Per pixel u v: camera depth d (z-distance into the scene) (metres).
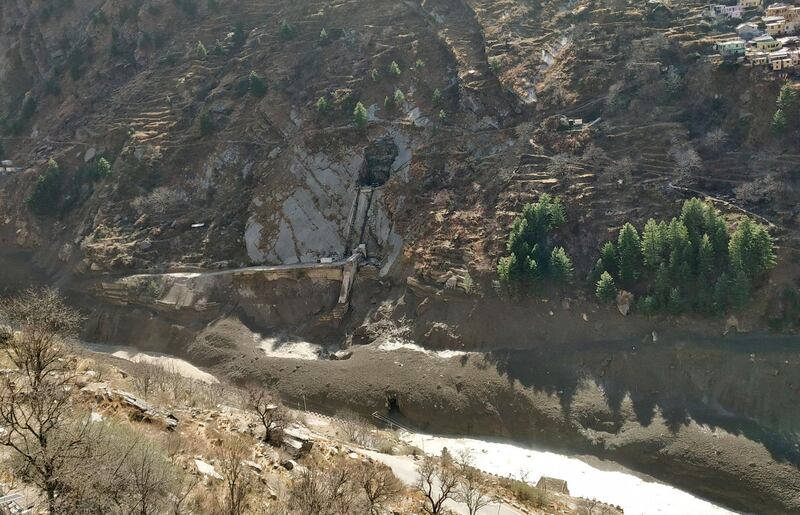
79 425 29.02
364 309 88.94
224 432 43.00
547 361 72.62
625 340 72.38
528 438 66.94
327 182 102.19
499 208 87.06
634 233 75.31
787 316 68.69
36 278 106.44
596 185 84.00
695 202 75.19
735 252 70.25
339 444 48.84
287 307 91.94
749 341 68.25
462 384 72.62
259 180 106.00
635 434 63.50
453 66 109.69
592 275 76.88
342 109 109.75
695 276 72.25
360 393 73.62
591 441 64.44
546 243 80.69
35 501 25.12
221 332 88.94
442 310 82.38
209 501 29.98
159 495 27.16
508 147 94.44
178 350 89.25
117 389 44.59
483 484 47.69
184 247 101.81
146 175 110.94
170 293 95.12
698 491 58.09
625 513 55.25
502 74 100.88
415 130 103.56
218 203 106.44
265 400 54.19
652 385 67.62
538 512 44.56
